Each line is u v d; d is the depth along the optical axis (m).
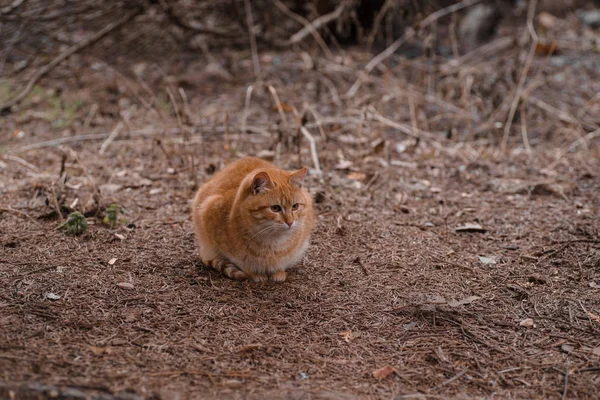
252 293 6.25
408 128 11.36
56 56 14.14
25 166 9.56
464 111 11.82
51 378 4.69
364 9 15.80
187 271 6.61
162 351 5.22
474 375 5.15
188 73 14.41
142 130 11.17
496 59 14.85
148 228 7.61
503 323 5.88
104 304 5.89
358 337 5.61
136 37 14.51
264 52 15.48
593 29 17.66
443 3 17.16
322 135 9.84
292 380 4.96
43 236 7.24
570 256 7.15
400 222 8.02
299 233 6.40
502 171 9.85
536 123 11.84
